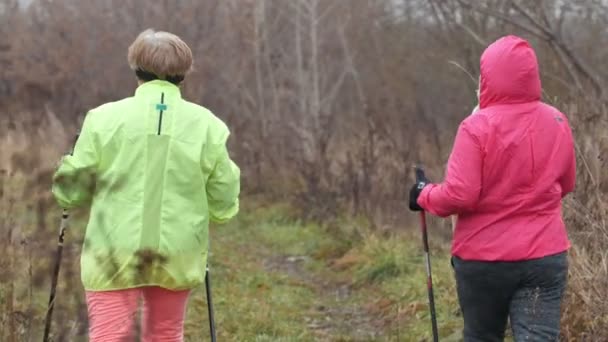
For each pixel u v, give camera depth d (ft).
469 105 55.36
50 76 65.41
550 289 18.20
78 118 57.52
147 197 17.98
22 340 22.00
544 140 18.08
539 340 17.95
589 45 53.67
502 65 18.01
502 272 18.07
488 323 18.70
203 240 18.67
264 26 77.56
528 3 48.67
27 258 24.70
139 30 74.08
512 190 17.92
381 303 35.22
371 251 41.27
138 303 18.47
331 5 80.69
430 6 56.59
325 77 78.64
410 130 49.06
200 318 32.32
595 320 24.34
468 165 17.89
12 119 38.01
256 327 31.68
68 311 20.84
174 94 18.54
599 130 28.45
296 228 52.01
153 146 18.06
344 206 50.90
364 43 79.10
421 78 65.31
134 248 17.84
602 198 26.50
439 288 33.63
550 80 48.83
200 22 75.05
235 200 19.20
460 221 18.56
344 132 63.77
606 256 25.08
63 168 18.01
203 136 18.48
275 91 73.92
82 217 19.80
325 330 32.40
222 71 74.84
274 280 40.29
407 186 45.50
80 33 72.59
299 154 62.59
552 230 18.15
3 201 24.34
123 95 70.44
